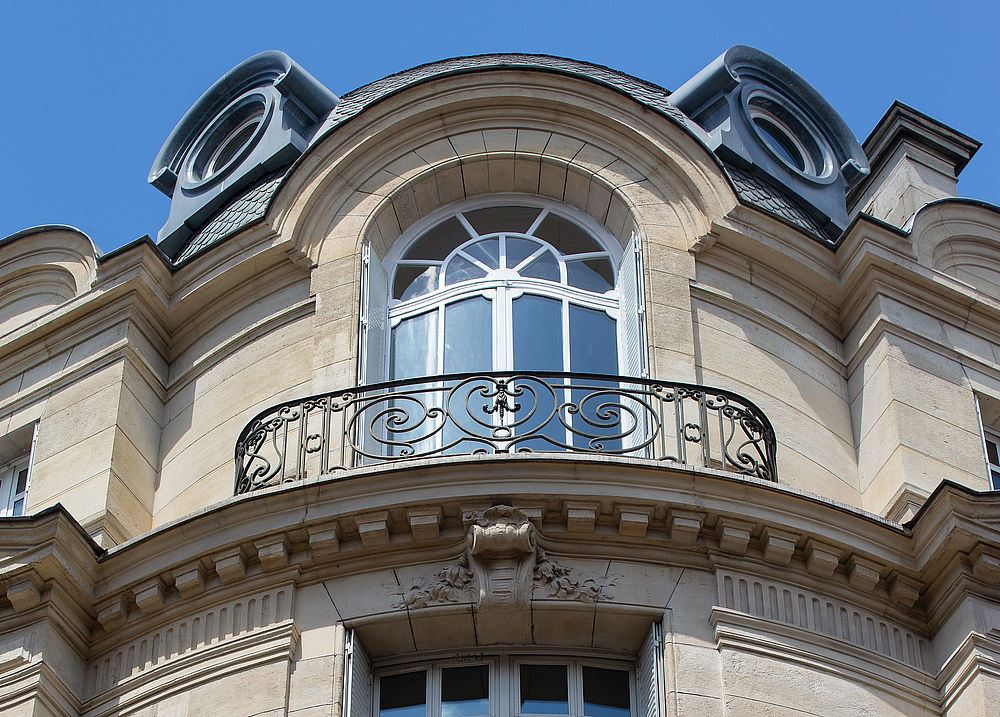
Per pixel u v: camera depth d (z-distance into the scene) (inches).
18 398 881.5
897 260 874.8
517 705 705.6
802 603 729.0
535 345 839.1
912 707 721.0
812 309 874.8
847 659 719.7
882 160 1016.2
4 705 724.7
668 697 690.2
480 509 719.1
